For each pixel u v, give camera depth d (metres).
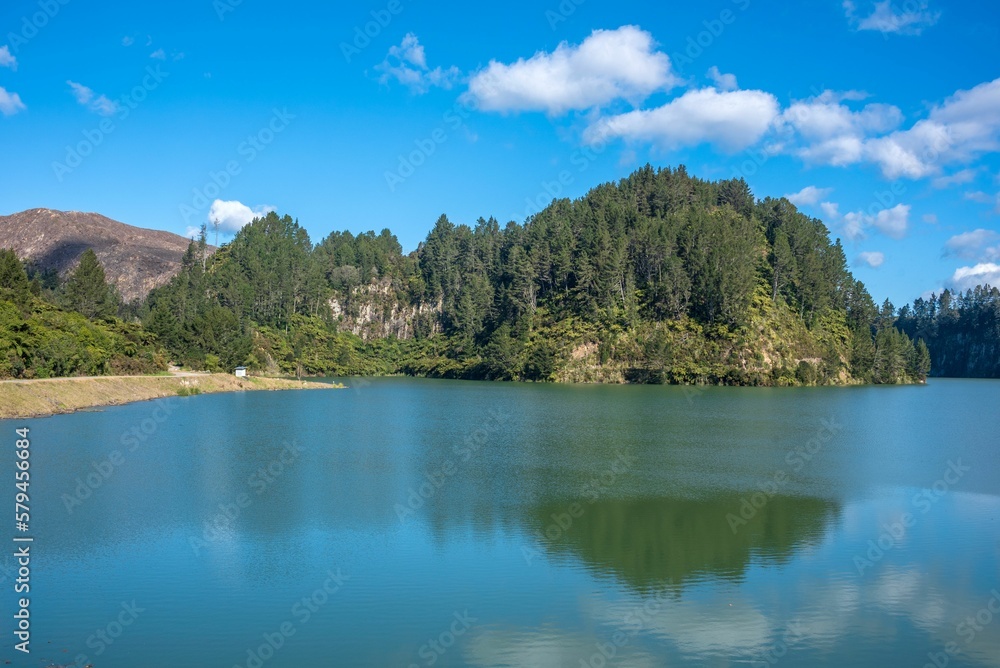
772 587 33.03
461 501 49.25
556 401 141.38
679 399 148.12
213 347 188.38
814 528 43.09
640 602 31.09
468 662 25.16
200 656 25.27
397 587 32.56
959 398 168.38
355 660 25.16
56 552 36.69
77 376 120.50
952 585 33.34
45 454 64.94
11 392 94.44
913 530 42.72
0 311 114.44
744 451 73.25
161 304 195.50
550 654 26.03
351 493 51.47
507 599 31.16
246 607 29.78
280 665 24.62
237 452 69.12
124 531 40.75
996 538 41.00
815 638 27.67
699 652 26.36
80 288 184.50
